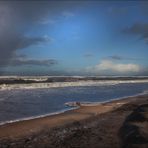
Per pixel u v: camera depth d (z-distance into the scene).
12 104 34.91
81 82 115.31
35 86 77.75
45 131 17.52
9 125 19.91
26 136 16.22
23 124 20.31
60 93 54.50
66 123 20.66
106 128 16.75
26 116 25.12
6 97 44.22
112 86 92.25
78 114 25.67
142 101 35.72
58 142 14.14
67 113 26.53
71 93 55.19
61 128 18.11
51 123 20.72
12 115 25.78
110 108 30.06
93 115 24.67
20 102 37.25
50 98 43.56
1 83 78.25
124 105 31.09
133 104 31.39
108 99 43.91
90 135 15.06
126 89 73.81
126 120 18.80
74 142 13.86
